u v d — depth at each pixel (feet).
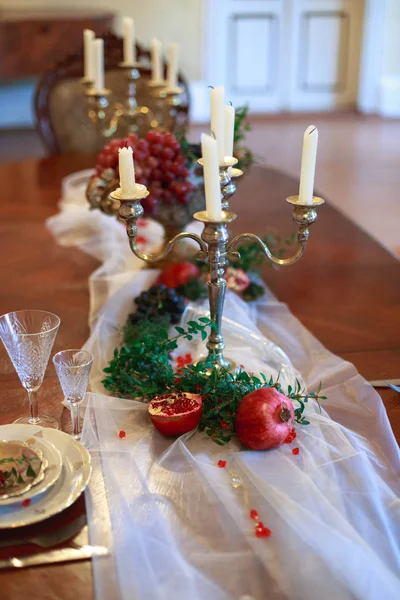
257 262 5.50
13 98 21.03
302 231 3.78
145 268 5.63
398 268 5.90
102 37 9.15
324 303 5.31
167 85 7.12
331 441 3.65
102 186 5.28
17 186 7.77
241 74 23.00
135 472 3.47
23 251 6.17
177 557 3.04
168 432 3.66
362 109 23.57
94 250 6.18
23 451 3.30
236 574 3.01
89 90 7.11
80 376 3.53
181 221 5.38
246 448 3.60
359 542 3.08
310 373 4.33
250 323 4.73
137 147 5.02
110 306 4.91
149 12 20.84
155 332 4.55
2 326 3.70
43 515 3.12
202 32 21.49
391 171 17.53
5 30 17.52
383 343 4.75
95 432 3.72
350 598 2.92
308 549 3.02
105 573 2.98
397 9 22.09
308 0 22.24
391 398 4.16
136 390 3.95
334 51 23.12
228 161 3.76
